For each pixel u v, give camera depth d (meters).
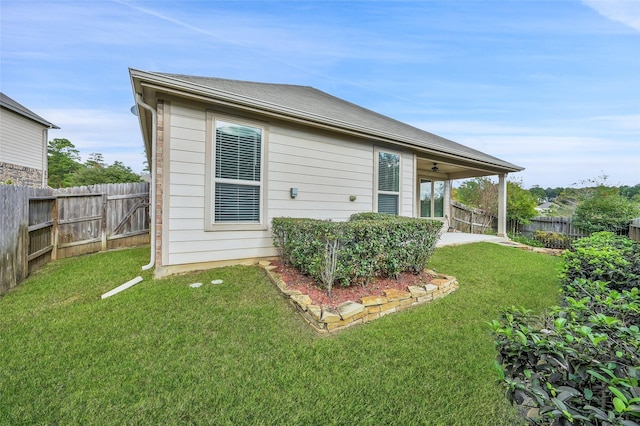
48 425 1.74
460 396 2.04
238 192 5.10
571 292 2.34
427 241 4.53
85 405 1.89
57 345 2.57
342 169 6.44
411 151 7.80
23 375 2.16
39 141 14.74
